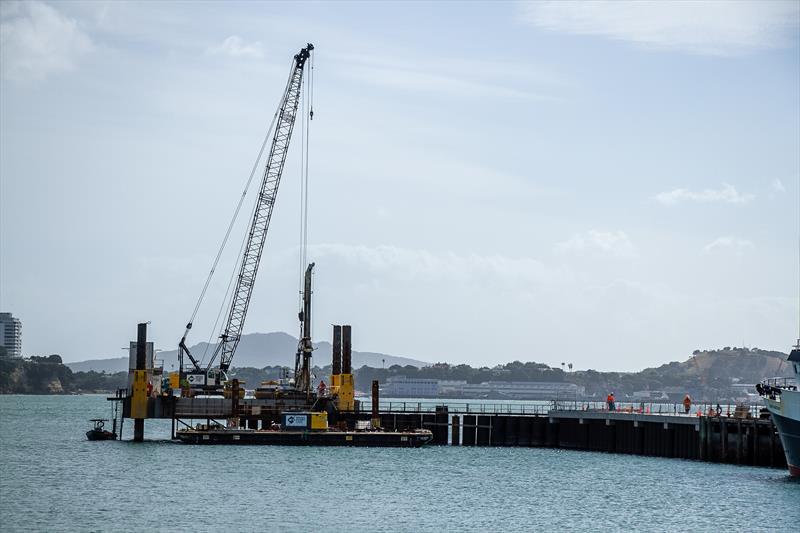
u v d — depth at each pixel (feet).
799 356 446.19
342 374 640.58
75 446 609.42
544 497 424.46
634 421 577.43
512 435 638.12
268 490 430.20
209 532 344.69
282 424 599.57
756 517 380.99
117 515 371.56
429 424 647.56
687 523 371.35
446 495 427.33
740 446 514.27
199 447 581.94
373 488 442.09
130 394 615.16
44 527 350.02
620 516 383.45
